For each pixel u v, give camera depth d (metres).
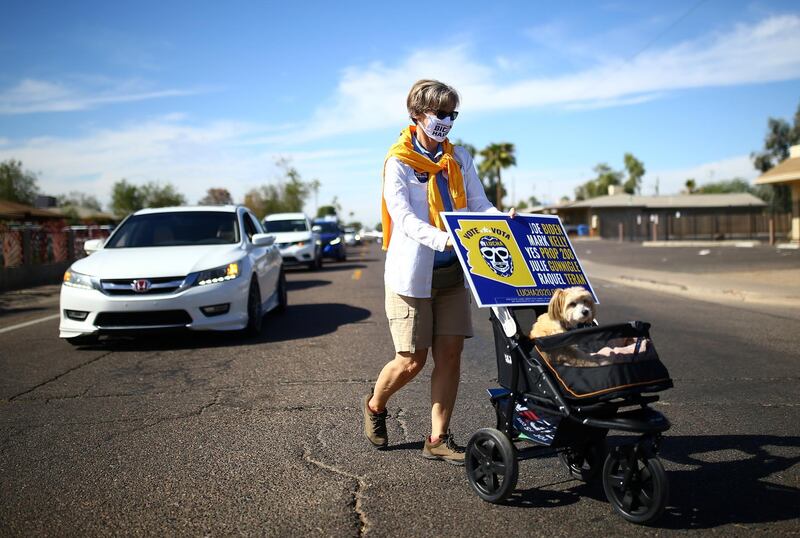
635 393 2.87
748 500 3.24
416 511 3.16
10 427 4.57
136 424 4.61
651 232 52.62
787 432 4.30
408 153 3.57
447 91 3.48
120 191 57.47
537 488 3.44
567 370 2.93
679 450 3.98
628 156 91.56
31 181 48.62
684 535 2.88
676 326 8.85
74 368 6.41
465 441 4.13
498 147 68.25
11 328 9.03
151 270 7.18
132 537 2.93
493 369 6.20
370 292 12.91
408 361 3.72
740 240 41.38
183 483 3.54
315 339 7.79
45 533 2.97
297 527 3.00
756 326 8.88
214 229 8.72
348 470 3.71
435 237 3.35
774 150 55.81
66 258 18.98
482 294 3.25
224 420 4.68
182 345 7.56
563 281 3.53
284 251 19.27
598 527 2.96
